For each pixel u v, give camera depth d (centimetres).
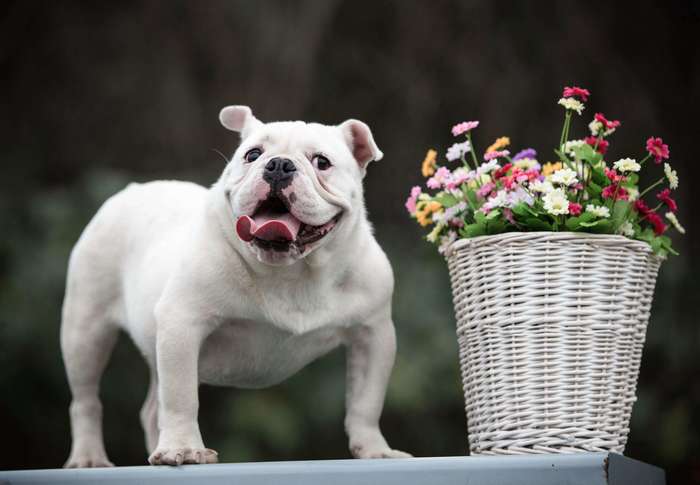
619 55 1395
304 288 538
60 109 1395
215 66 1412
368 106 1411
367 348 567
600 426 518
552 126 1377
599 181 541
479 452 541
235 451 1058
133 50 1414
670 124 1366
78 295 640
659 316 1120
